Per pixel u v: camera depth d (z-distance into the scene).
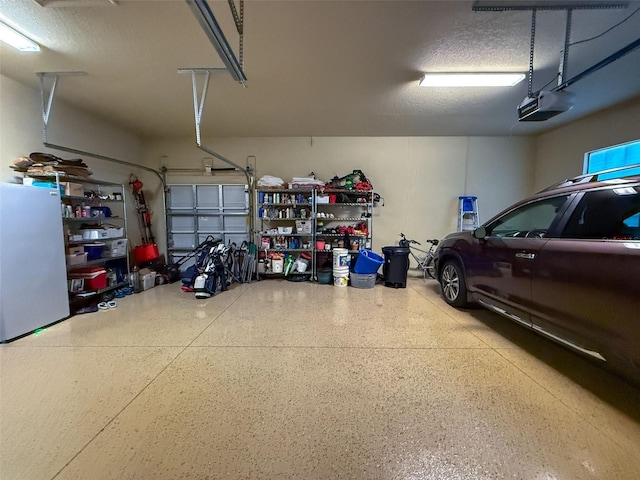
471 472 1.38
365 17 2.32
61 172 3.49
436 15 2.30
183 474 1.38
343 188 5.50
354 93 3.79
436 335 2.97
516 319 2.69
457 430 1.66
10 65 3.05
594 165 4.59
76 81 3.43
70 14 2.27
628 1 2.14
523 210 2.84
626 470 1.39
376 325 3.24
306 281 5.52
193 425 1.70
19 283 2.92
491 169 5.94
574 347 2.08
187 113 4.52
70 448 1.53
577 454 1.49
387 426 1.69
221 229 6.03
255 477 1.36
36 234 3.10
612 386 2.07
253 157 5.95
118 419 1.75
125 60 2.96
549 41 2.68
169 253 6.07
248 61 2.99
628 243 1.76
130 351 2.63
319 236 5.75
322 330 3.11
